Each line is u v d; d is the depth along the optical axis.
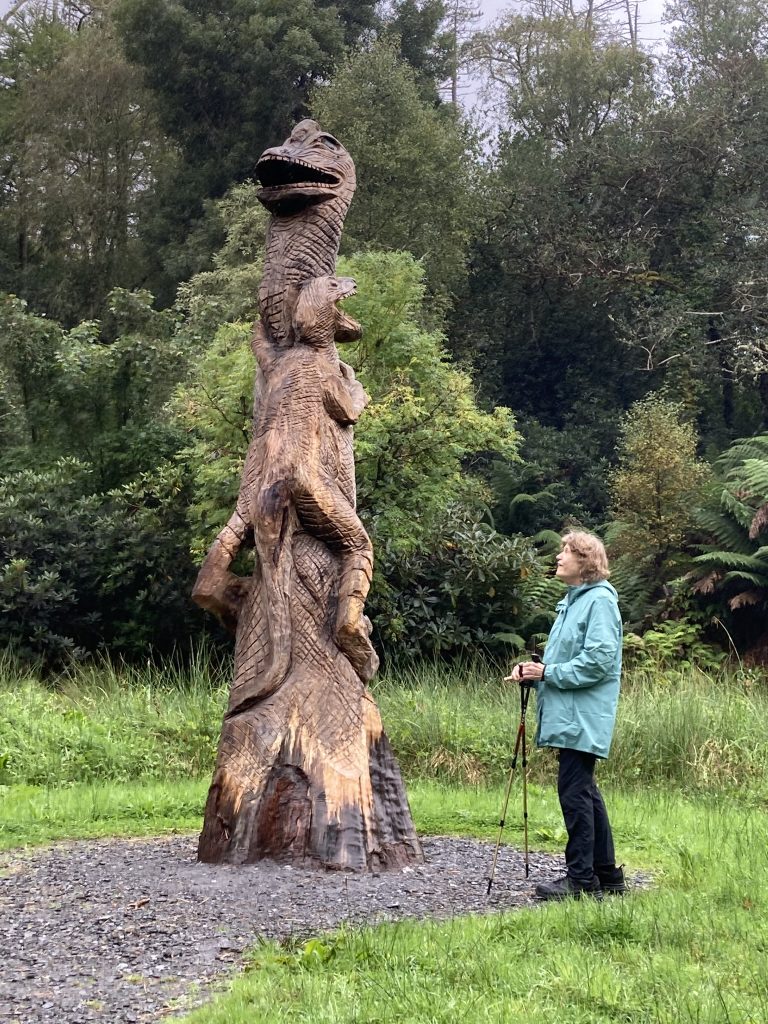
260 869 5.92
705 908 5.13
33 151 27.34
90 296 27.16
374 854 6.12
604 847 5.54
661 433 17.88
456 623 14.44
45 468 16.22
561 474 23.67
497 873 6.14
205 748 10.02
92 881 5.77
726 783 9.52
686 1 27.47
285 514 6.44
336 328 6.80
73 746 9.72
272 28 24.72
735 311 23.03
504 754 9.93
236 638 6.57
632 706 10.57
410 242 22.05
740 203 24.39
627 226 25.25
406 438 13.30
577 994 3.97
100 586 14.94
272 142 25.62
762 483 15.57
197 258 23.45
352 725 6.30
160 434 16.27
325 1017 3.77
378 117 22.16
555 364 26.36
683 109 24.89
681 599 16.12
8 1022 3.94
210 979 4.30
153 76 25.53
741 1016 3.75
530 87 28.12
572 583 5.63
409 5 27.95
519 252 25.19
